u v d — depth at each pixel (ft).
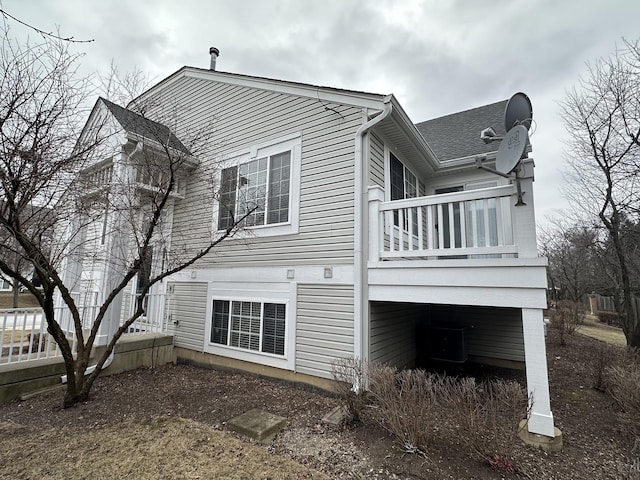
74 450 10.02
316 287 16.52
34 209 12.73
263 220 19.30
